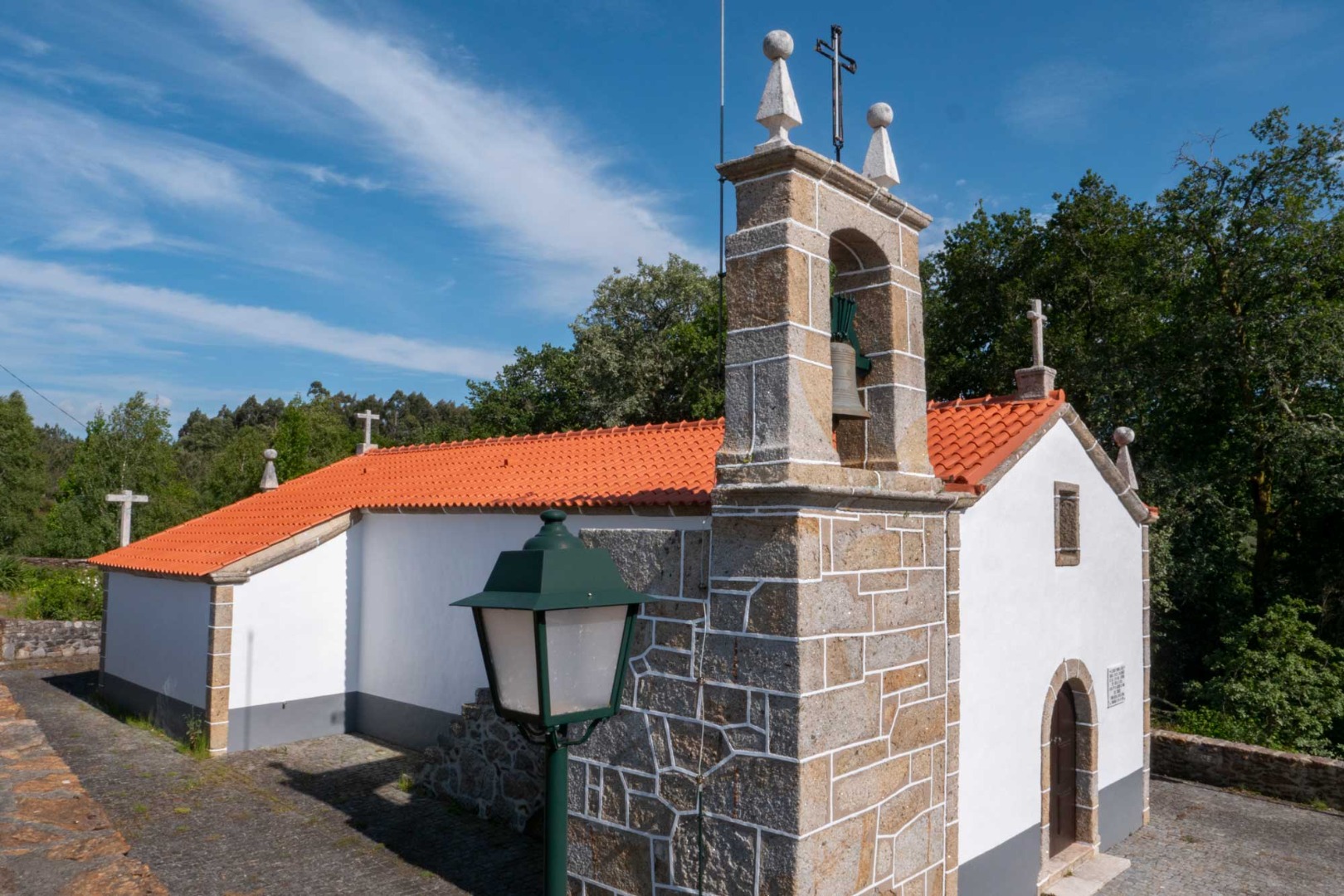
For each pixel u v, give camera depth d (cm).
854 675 654
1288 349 2038
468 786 1052
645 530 720
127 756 1242
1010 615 896
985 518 866
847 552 654
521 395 3834
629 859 715
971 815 823
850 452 735
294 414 4331
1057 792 1014
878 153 721
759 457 635
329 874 869
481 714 1047
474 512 1220
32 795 509
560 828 320
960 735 809
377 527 1395
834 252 740
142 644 1462
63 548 3788
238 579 1272
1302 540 2158
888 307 721
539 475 1275
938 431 1014
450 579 1264
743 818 636
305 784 1132
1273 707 1565
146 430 4131
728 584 654
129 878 405
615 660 330
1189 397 2159
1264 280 2181
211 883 841
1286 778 1238
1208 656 1809
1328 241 2103
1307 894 934
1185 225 2283
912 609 721
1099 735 1061
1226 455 2231
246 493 4362
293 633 1334
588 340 3656
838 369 701
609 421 3519
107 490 3916
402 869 883
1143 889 945
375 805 1062
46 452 6588
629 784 717
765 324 643
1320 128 2131
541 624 307
